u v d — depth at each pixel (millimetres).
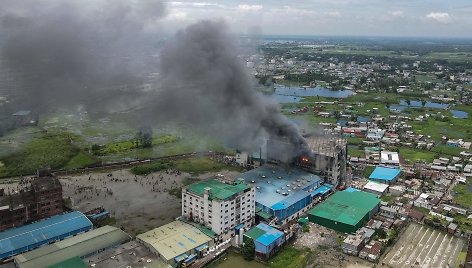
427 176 182250
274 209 132125
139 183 168250
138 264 100938
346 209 137125
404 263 110812
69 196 152625
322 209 137500
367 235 122688
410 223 136375
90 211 135000
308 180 159375
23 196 127312
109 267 98938
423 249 118688
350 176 180250
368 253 113125
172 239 114000
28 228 118812
